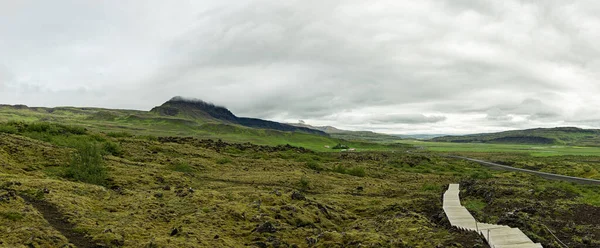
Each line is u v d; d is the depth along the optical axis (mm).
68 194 26750
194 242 18406
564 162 120500
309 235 22141
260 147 108188
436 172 92250
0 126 66625
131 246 17469
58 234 17812
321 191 44281
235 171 57938
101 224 20766
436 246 17781
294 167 69062
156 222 22594
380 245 18109
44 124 76375
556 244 18969
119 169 44875
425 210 31359
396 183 58531
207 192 32281
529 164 120125
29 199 24047
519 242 17922
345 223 28484
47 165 42625
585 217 25953
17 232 16922
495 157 171875
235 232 21562
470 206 32844
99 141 71688
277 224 23688
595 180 75688
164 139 96000
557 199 34406
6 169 36594
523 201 32312
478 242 18188
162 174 45719
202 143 96188
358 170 70125
